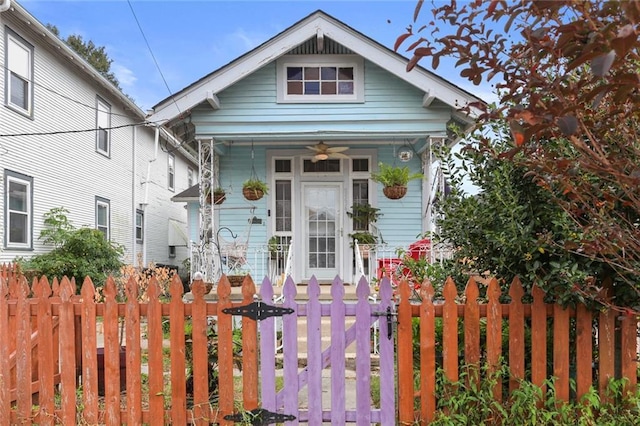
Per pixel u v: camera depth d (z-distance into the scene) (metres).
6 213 9.29
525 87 1.96
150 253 16.83
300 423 3.47
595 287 2.63
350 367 5.25
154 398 3.19
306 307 3.17
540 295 2.97
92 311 3.25
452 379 3.04
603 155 1.95
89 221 12.55
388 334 3.12
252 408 3.16
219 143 8.36
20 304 3.33
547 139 2.42
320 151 8.17
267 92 7.71
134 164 15.49
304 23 7.33
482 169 3.27
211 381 3.59
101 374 4.43
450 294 3.06
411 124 7.57
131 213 15.31
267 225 8.79
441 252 5.64
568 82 2.00
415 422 3.09
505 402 3.07
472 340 3.04
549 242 2.64
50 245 10.59
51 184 10.79
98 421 3.26
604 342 2.95
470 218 3.23
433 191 7.76
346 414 3.15
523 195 3.01
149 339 3.20
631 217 2.62
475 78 2.05
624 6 1.38
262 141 8.59
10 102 9.45
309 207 8.89
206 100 7.32
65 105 11.38
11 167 9.44
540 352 2.98
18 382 3.33
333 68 7.82
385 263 7.42
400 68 7.28
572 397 3.11
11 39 9.44
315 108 7.73
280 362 5.30
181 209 20.67
